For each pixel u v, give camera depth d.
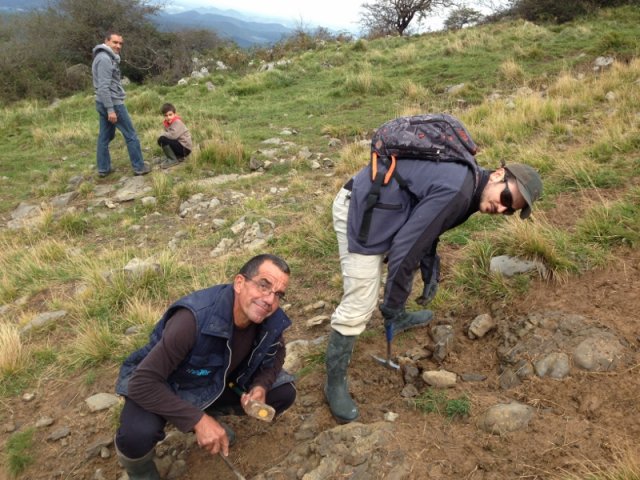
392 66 14.84
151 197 7.28
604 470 2.36
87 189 7.97
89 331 4.22
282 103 12.53
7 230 7.09
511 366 3.12
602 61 11.08
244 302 2.37
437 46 15.99
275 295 2.37
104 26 22.98
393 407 3.03
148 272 4.95
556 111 7.55
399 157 2.52
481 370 3.24
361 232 2.58
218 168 8.26
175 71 20.81
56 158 10.03
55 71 21.23
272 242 5.41
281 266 2.38
